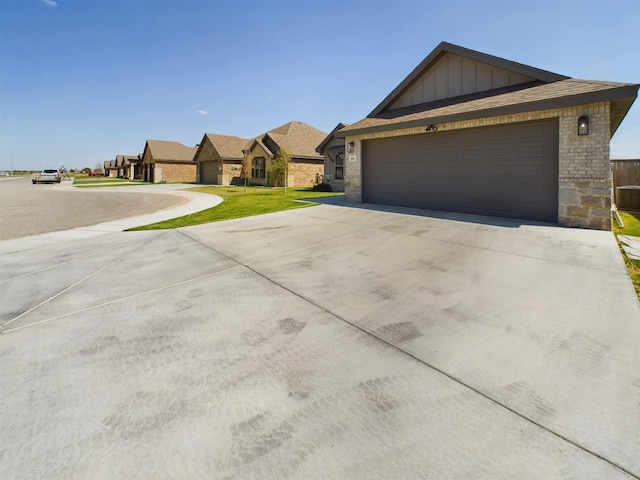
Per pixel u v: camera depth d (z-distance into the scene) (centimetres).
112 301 394
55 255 633
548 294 360
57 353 280
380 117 1173
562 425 182
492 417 190
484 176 858
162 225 926
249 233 745
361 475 156
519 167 795
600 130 669
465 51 996
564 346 260
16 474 161
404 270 457
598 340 268
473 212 886
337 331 300
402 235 654
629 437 172
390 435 180
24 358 273
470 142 878
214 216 1034
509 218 811
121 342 295
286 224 827
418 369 238
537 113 745
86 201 1736
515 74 923
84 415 203
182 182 3862
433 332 290
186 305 373
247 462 165
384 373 236
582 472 154
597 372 227
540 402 200
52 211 1341
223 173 2972
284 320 326
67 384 236
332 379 231
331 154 2230
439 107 995
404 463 162
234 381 233
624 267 439
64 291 433
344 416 195
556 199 744
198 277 468
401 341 278
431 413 195
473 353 256
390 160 1083
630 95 614
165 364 258
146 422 195
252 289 412
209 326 320
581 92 658
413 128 980
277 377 236
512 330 288
